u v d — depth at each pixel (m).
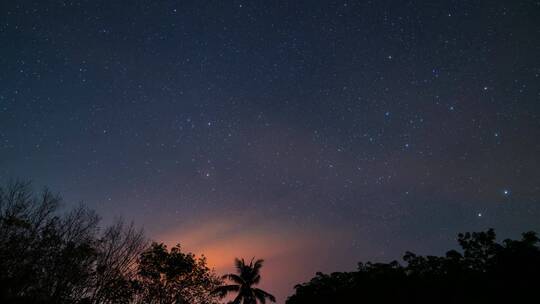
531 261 15.41
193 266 26.14
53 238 18.80
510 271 15.64
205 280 26.55
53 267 18.34
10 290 16.73
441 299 16.95
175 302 24.72
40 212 19.19
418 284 18.36
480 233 17.66
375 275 20.81
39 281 17.70
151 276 23.95
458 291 16.61
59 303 17.84
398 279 19.44
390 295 18.70
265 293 40.75
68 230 19.75
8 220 17.77
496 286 15.55
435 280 17.97
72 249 19.19
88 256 19.88
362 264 22.89
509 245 16.59
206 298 26.67
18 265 17.28
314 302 22.45
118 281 20.95
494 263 16.50
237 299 40.03
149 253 23.91
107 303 20.28
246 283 41.12
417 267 19.86
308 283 25.20
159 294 23.91
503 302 15.16
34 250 17.97
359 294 20.17
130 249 22.72
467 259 17.72
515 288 15.08
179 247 25.67
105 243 21.50
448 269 17.89
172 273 24.38
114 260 21.30
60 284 18.17
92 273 19.89
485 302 15.60
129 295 21.28
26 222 18.36
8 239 17.45
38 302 17.20
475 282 16.39
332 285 23.22
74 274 18.75
